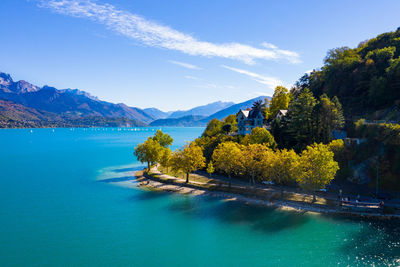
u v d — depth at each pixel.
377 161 74.94
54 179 104.94
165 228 57.06
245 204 72.25
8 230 55.75
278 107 143.12
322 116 93.00
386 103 100.44
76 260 44.16
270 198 74.38
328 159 67.88
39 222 60.28
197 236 53.19
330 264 42.47
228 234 53.84
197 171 112.94
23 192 85.38
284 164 74.25
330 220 60.34
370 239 50.84
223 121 184.00
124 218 62.78
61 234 53.97
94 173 117.19
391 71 99.81
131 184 96.00
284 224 58.53
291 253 46.16
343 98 120.00
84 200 76.75
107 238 52.38
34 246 48.81
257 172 89.94
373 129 80.81
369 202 66.44
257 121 128.62
